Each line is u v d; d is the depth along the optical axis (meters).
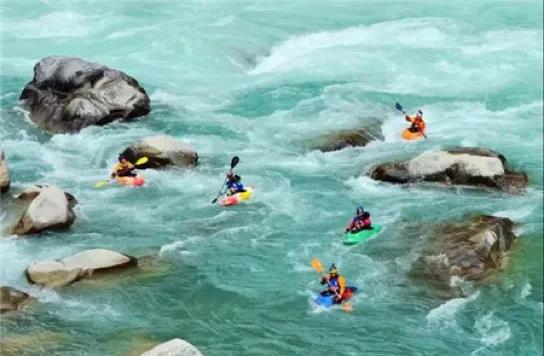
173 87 58.72
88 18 67.75
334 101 57.94
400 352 32.56
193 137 51.69
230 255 38.56
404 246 39.78
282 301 35.22
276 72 63.03
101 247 38.31
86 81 52.91
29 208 39.41
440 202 44.44
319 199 44.56
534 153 52.06
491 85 62.22
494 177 46.00
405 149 51.28
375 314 34.72
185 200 43.72
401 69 64.12
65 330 31.98
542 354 33.19
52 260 36.09
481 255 38.53
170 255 38.09
